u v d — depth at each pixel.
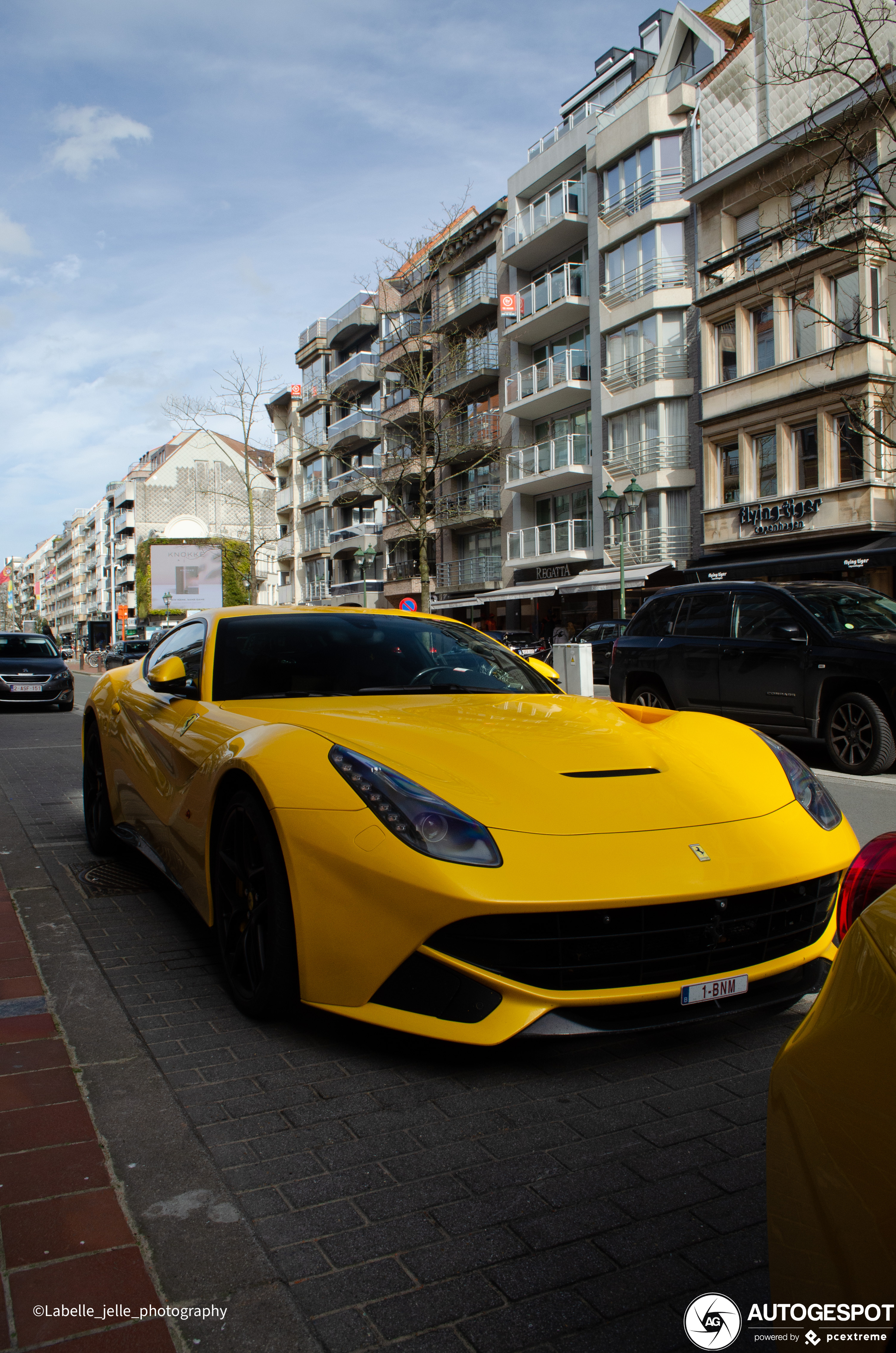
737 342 22.78
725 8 27.55
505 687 3.69
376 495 43.34
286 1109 2.17
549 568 31.06
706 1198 1.82
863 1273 0.91
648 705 9.97
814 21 20.39
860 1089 0.99
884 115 11.88
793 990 2.47
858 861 1.41
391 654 3.73
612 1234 1.71
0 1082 2.26
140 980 3.01
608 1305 1.52
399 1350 1.41
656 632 9.98
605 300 28.02
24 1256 1.60
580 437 29.80
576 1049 2.51
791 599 8.67
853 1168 0.96
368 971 2.28
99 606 108.25
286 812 2.45
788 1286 1.04
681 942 2.30
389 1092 2.26
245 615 3.87
